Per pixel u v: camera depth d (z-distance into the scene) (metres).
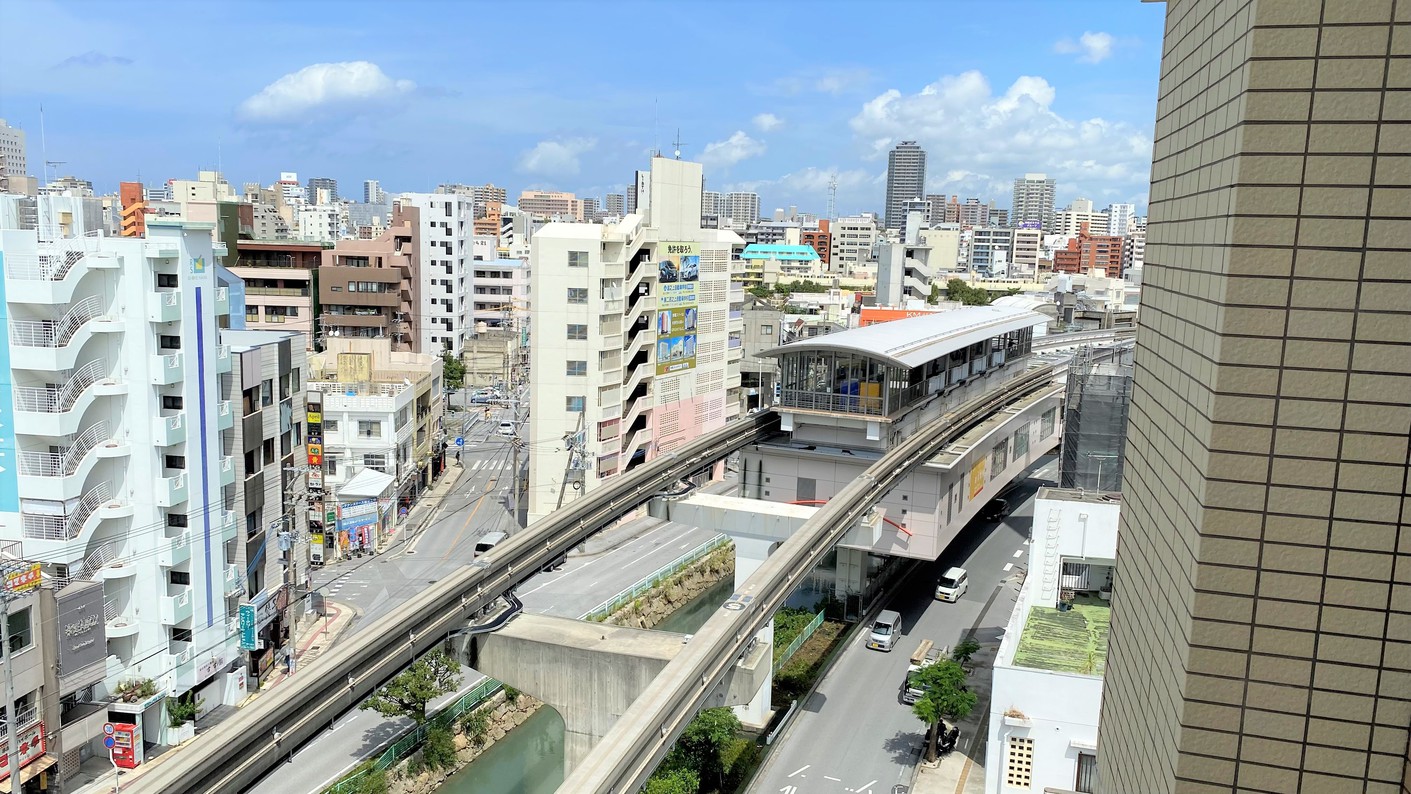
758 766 41.31
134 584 41.22
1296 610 10.18
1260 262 9.88
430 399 88.44
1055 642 35.72
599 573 68.25
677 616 64.62
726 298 94.50
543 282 72.31
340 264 116.69
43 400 39.44
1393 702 10.00
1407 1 9.20
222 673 45.41
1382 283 9.54
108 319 40.16
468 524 77.50
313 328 106.25
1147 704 12.88
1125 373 51.06
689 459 53.41
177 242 41.41
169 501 41.28
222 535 44.69
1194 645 10.55
